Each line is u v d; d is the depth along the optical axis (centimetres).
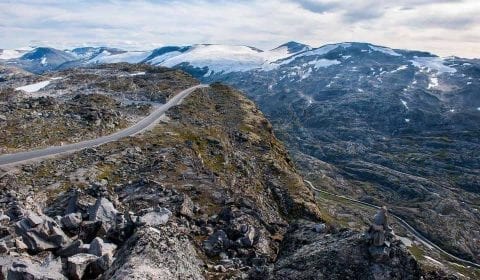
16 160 6962
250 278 2255
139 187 5225
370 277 2011
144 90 16850
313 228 2606
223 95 17675
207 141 10444
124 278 1894
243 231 3978
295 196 9525
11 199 4922
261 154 11600
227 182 8244
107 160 7456
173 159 7944
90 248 2684
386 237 2108
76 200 4075
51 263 2428
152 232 2270
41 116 9619
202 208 5109
